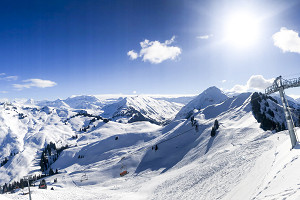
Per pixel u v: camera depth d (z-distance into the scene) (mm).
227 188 27281
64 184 140000
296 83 25750
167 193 52156
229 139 116312
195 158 115688
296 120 130750
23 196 63969
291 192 11859
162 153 155875
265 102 157375
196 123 181750
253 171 26469
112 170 151000
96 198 73875
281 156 24047
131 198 66125
